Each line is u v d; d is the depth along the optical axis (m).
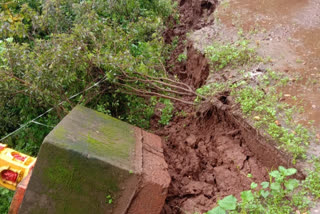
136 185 3.75
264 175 4.43
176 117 6.21
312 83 5.34
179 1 10.05
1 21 5.91
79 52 5.20
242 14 7.72
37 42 5.87
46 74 5.17
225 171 4.67
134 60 5.51
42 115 6.14
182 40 8.54
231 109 5.11
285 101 5.04
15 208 3.97
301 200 3.74
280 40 6.58
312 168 4.04
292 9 7.68
